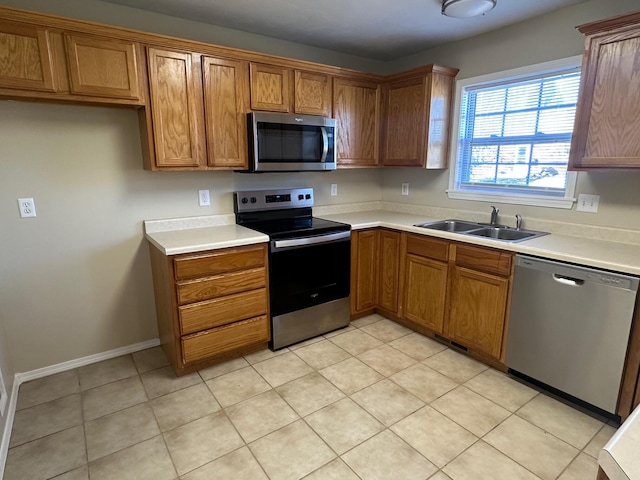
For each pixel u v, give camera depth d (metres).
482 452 1.77
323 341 2.89
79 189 2.39
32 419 2.01
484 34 2.91
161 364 2.56
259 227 2.85
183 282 2.27
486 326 2.47
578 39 2.39
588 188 2.44
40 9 2.15
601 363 1.94
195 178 2.80
